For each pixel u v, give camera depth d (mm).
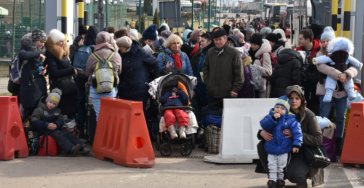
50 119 7332
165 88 7898
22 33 16203
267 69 7969
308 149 5430
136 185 5781
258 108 7004
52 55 7840
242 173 6375
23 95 7473
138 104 6668
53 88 8172
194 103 8680
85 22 13242
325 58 7125
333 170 6543
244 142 6918
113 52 7426
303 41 8328
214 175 6262
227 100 7047
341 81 7043
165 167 6664
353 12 10656
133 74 7828
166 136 7457
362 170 6539
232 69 7680
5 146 6941
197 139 8523
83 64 8289
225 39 7699
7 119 6980
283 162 5387
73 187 5680
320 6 19438
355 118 6625
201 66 8625
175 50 8539
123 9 29078
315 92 8148
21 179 6008
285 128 5336
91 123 7883
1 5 19125
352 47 7164
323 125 6918
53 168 6547
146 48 9203
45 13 11344
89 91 7711
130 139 6621
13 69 7719
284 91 7625
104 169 6508
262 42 8336
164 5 20938
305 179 5625
